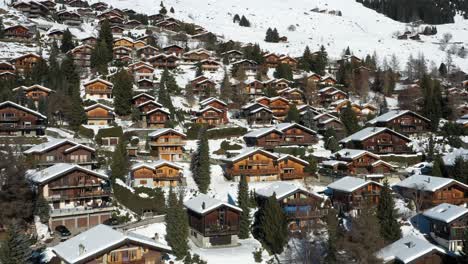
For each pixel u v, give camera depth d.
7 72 108.19
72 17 164.50
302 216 63.53
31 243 54.69
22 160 67.19
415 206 68.81
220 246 60.53
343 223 64.25
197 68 136.50
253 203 69.00
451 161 80.00
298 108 112.38
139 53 142.00
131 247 48.09
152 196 69.44
